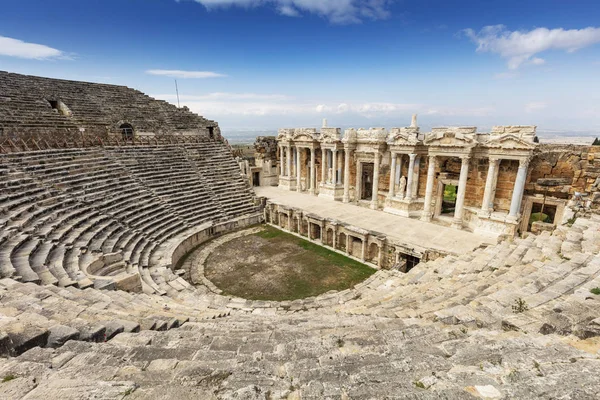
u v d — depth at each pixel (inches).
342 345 279.0
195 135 1738.4
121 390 186.1
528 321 287.6
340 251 1049.5
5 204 703.7
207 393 184.7
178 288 723.4
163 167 1353.3
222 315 497.4
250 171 1690.5
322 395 189.6
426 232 1011.3
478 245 832.9
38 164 943.0
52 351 250.7
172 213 1133.1
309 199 1497.3
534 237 673.0
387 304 462.0
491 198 979.3
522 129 885.2
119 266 705.6
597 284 346.9
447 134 1019.9
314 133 1528.1
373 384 196.7
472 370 204.1
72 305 379.2
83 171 1059.3
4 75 1349.7
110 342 285.0
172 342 293.4
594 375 179.9
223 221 1236.5
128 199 1055.0
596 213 700.7
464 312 329.7
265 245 1101.7
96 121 1414.9
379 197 1331.2
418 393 179.3
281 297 776.9
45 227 697.6
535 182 962.7
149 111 1696.6
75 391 185.6
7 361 227.1
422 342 271.4
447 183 1120.2
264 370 233.5
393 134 1197.1
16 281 426.9
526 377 189.3
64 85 1523.1
